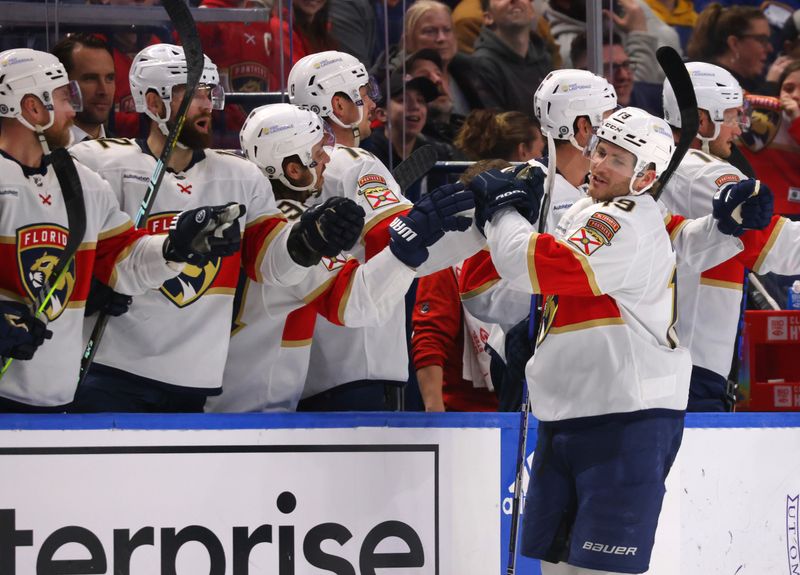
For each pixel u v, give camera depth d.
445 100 20.05
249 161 13.16
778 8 24.05
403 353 14.51
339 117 14.48
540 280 11.12
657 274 11.52
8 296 11.61
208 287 12.61
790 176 23.58
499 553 13.09
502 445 13.09
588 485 11.33
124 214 12.27
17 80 11.56
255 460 12.34
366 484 12.66
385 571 12.73
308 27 18.38
